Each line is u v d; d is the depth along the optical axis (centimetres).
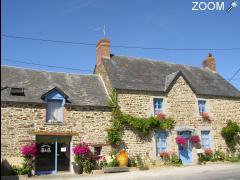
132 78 2100
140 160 1886
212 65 2709
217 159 2170
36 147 1697
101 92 2017
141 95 2002
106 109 1894
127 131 1912
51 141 1739
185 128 2097
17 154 1623
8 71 1933
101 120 1862
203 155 2142
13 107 1666
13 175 1560
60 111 1791
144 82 2098
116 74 2083
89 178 1482
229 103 2350
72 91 1931
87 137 1803
